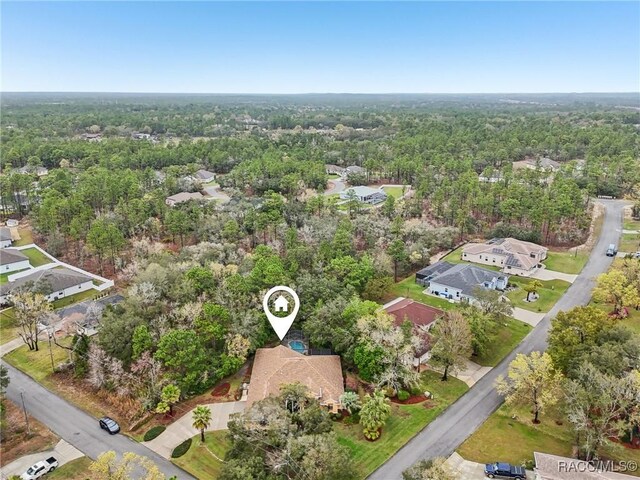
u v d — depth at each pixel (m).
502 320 71.94
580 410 46.03
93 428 53.53
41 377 63.22
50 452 49.78
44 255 105.44
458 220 116.31
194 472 46.78
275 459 42.62
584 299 83.44
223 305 67.31
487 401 56.94
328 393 54.53
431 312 73.25
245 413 46.84
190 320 64.31
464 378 61.59
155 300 68.81
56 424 54.16
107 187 130.62
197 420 49.00
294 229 103.69
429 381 60.84
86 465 47.75
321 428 46.19
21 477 45.31
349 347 61.25
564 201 112.31
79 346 62.28
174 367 57.97
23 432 52.66
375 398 50.97
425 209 135.12
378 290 79.06
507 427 52.41
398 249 93.75
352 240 103.44
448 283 84.19
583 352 54.12
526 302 82.38
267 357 62.28
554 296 84.81
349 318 64.31
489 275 85.31
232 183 163.75
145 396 55.81
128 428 53.44
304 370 56.97
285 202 133.12
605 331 56.66
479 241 114.25
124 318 63.38
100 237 93.81
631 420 46.47
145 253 94.50
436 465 41.38
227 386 60.22
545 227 118.69
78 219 106.44
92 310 73.06
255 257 85.00
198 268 75.38
